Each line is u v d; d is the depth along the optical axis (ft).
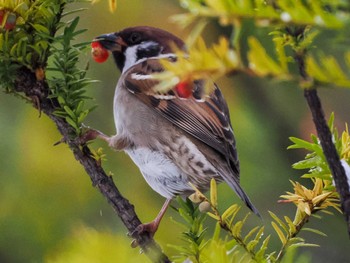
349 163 14.05
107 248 11.91
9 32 19.07
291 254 13.82
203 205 14.34
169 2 33.91
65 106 19.52
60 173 29.07
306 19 8.39
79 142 19.69
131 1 33.65
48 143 29.37
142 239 18.86
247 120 32.40
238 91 32.89
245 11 8.59
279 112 32.27
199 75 8.91
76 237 12.30
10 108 29.86
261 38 22.15
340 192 10.65
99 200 29.01
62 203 28.89
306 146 13.52
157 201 30.27
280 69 8.64
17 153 29.19
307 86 8.50
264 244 14.10
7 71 19.70
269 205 31.78
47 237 28.43
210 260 12.59
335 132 14.26
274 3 9.02
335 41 8.38
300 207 14.67
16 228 28.58
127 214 19.16
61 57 19.51
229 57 8.79
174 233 23.58
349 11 8.10
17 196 28.86
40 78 19.98
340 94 33.37
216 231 13.96
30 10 18.60
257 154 31.99
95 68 34.45
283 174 31.78
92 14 33.81
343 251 31.37
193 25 33.04
